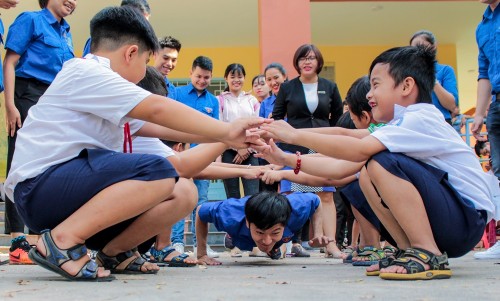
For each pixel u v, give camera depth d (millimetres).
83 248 1766
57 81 1868
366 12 9102
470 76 12359
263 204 2688
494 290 1491
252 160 4727
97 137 1867
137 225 2088
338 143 1899
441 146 1917
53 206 1785
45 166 1787
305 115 4148
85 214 1740
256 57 10367
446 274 1824
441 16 9320
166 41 4227
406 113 1974
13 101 3318
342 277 1975
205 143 2328
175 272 2305
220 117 5293
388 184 1840
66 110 1833
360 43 10586
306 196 3207
